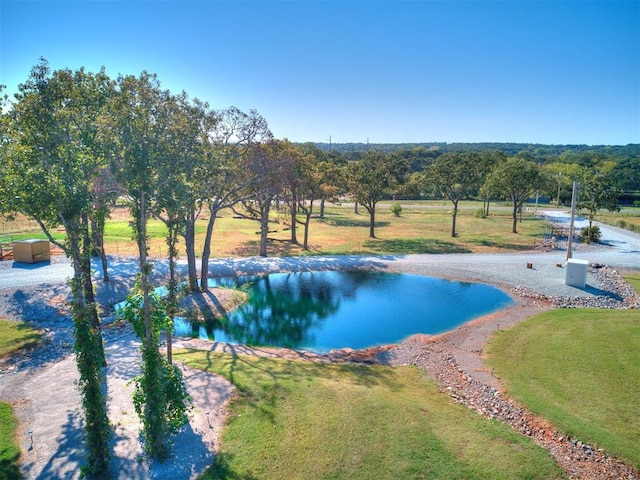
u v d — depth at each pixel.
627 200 94.88
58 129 15.05
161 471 10.72
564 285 29.02
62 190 12.12
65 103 16.06
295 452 11.48
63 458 11.16
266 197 37.19
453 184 49.59
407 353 19.69
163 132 15.59
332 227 58.44
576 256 37.72
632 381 15.74
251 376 15.95
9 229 45.66
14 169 13.81
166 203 13.16
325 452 11.49
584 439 12.38
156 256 37.25
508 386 15.68
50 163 14.62
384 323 24.02
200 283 30.36
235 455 11.35
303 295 29.20
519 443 12.20
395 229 56.50
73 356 17.95
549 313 23.89
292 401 14.03
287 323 24.22
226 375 15.98
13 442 11.80
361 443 11.89
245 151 28.39
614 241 45.69
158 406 11.02
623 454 11.70
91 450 10.57
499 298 27.89
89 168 15.72
